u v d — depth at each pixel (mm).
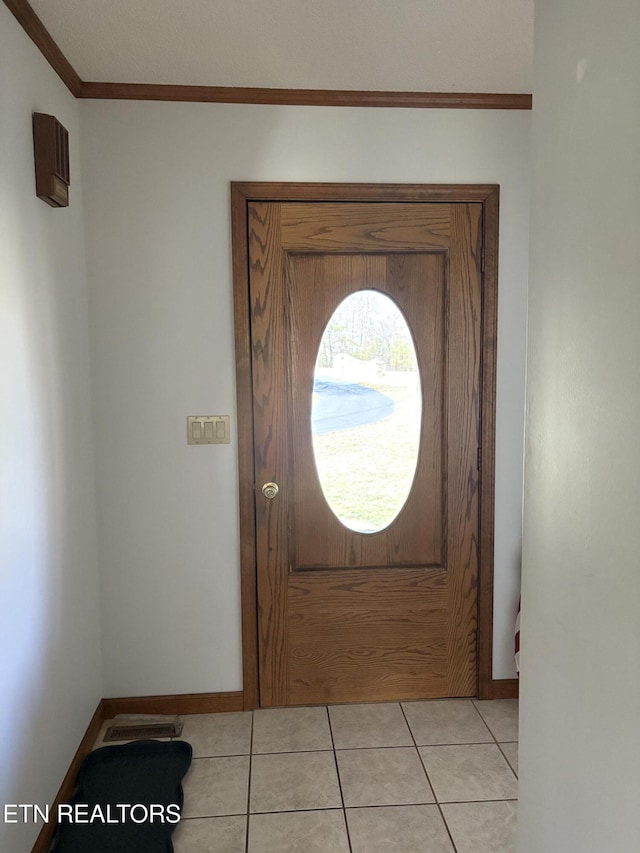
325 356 2467
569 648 1187
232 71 2146
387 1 1702
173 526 2457
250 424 2441
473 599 2584
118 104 2287
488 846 1825
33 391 1778
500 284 2469
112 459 2410
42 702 1808
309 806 1990
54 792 1901
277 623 2533
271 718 2484
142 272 2359
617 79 991
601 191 1048
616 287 1002
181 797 2012
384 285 2455
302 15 1776
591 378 1089
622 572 996
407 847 1823
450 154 2398
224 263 2385
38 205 1837
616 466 1009
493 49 1991
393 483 2539
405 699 2604
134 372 2393
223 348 2414
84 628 2258
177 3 1708
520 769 1445
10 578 1588
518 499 2557
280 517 2492
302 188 2367
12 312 1628
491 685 2605
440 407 2521
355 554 2543
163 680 2512
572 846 1181
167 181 2334
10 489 1594
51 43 1896
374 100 2330
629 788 978
